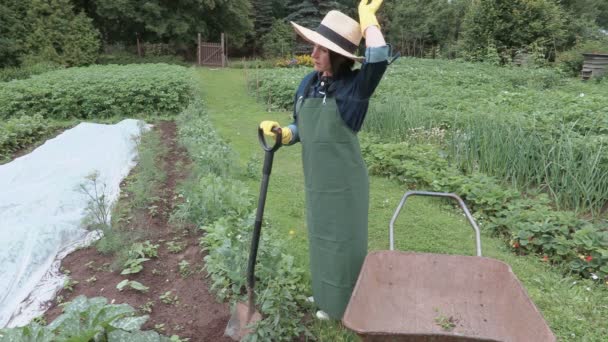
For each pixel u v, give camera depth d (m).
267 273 3.04
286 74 14.20
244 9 27.27
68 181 5.27
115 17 23.09
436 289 2.62
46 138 8.40
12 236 3.78
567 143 5.37
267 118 10.57
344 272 2.75
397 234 4.55
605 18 32.81
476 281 2.58
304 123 2.59
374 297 2.51
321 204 2.66
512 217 4.54
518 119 6.40
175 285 3.41
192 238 4.11
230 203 4.59
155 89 10.88
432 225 4.74
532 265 3.97
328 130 2.50
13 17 19.05
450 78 13.33
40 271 3.58
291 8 30.89
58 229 3.95
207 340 2.82
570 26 22.70
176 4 24.59
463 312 2.51
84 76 11.76
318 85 2.56
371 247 4.30
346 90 2.45
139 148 6.55
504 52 19.95
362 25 2.37
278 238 4.07
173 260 3.76
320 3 30.34
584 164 5.00
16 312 3.14
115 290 3.31
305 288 3.31
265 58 28.72
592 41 20.30
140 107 10.71
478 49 20.78
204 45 23.14
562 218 4.31
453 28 30.42
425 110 8.09
